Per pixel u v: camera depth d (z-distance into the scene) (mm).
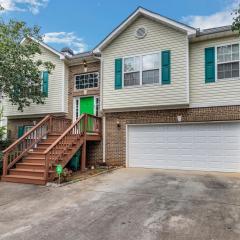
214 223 5016
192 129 11203
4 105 15578
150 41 11750
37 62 13055
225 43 10672
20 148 10625
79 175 10125
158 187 8016
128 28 12289
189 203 6293
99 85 13477
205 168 10898
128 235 4562
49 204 6520
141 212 5719
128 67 12156
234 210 5723
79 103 14125
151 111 11859
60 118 13117
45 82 14461
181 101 10969
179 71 11070
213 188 7766
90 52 14258
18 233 4746
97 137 12539
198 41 11180
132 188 7957
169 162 11547
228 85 10531
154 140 11883
